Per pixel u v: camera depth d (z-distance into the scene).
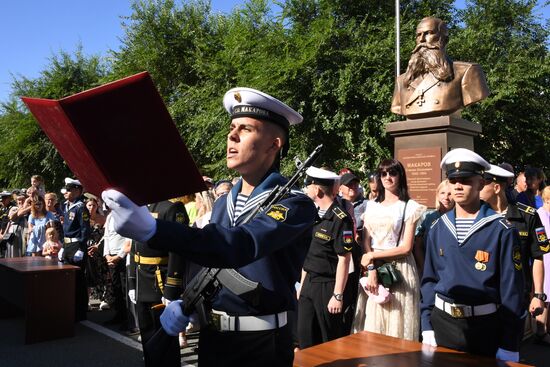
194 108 16.97
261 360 1.82
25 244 9.31
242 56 14.92
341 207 3.86
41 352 5.05
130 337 5.58
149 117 1.22
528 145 13.84
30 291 5.36
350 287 4.03
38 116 1.29
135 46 19.30
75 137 1.19
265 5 16.12
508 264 2.55
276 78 12.55
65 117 1.15
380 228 3.72
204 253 1.37
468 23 15.05
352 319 4.11
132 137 1.23
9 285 6.00
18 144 21.25
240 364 1.83
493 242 2.61
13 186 22.20
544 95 13.56
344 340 2.72
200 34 19.02
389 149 12.62
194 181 1.34
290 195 1.74
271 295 1.83
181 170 1.31
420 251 4.21
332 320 3.80
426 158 5.65
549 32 15.05
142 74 1.16
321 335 3.93
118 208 1.25
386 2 14.27
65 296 5.57
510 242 2.57
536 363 4.55
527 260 4.18
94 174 1.26
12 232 9.38
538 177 6.23
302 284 3.96
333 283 3.82
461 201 2.73
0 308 6.58
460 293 2.65
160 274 4.12
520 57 13.23
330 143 12.89
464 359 2.38
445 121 5.50
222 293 1.86
